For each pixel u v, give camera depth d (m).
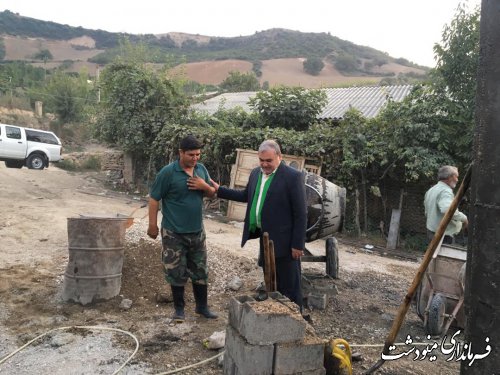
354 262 8.26
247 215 4.45
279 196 4.24
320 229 5.52
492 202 2.21
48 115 36.03
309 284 5.58
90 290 4.93
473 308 2.32
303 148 11.62
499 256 2.19
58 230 8.34
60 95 33.09
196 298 4.79
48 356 3.85
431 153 10.44
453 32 10.46
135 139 15.26
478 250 2.28
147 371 3.66
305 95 14.93
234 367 3.37
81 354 3.90
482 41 2.22
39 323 4.48
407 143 10.68
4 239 7.47
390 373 3.92
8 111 33.31
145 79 15.28
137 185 16.08
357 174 11.45
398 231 10.61
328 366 3.53
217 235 9.47
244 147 12.77
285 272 4.37
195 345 4.15
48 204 11.51
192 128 14.06
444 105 10.41
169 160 14.72
